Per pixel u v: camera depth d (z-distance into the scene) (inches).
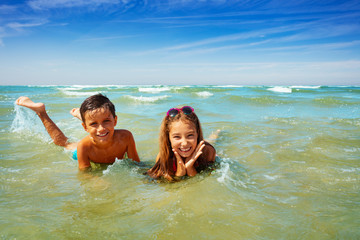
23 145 169.9
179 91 848.3
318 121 257.1
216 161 135.1
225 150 158.1
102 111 120.4
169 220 75.8
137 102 446.0
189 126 110.3
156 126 233.1
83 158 129.2
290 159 137.3
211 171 120.1
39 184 105.4
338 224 72.6
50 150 160.1
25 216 77.9
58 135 169.3
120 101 455.8
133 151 144.2
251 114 310.2
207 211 81.0
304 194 93.4
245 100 454.6
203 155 126.7
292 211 80.5
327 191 96.0
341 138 180.7
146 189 100.9
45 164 133.6
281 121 258.5
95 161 136.6
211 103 425.4
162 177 115.1
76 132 212.4
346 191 96.0
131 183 107.8
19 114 261.3
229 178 110.3
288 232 69.1
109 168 127.4
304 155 143.8
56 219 76.4
